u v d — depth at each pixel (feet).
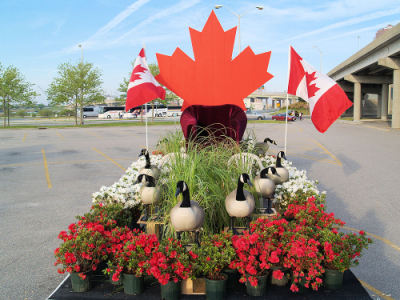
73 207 24.58
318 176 34.45
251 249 11.98
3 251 17.24
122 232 14.02
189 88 23.73
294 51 21.86
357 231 19.30
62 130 108.78
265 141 27.07
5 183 32.65
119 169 39.68
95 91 138.41
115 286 12.86
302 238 12.10
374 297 12.80
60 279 14.47
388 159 43.96
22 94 127.85
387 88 152.87
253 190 16.75
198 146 21.50
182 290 12.28
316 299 11.82
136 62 22.06
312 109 20.48
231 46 23.57
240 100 23.73
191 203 13.14
